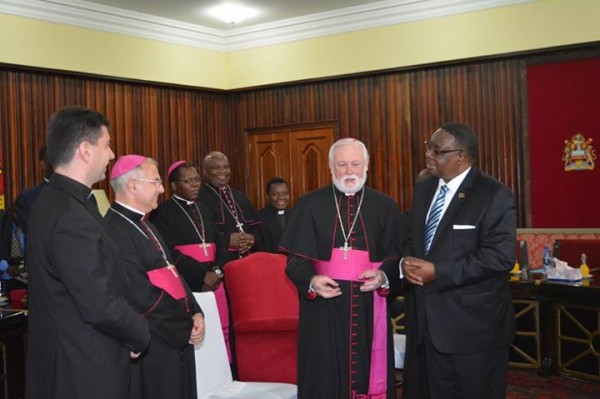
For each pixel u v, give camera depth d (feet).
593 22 18.22
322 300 9.27
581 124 18.65
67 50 19.39
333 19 21.94
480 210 8.84
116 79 20.72
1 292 14.42
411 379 9.95
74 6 19.22
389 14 21.01
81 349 6.98
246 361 11.53
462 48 20.03
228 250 15.65
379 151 21.79
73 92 19.76
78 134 7.26
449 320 8.80
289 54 23.22
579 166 18.70
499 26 19.47
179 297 9.14
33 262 7.11
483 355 8.80
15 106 18.28
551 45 18.76
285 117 23.62
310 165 23.29
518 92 19.51
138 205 9.21
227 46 24.41
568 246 17.81
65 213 6.94
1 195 17.75
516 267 16.83
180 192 14.39
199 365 10.22
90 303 6.79
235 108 24.62
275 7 21.11
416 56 20.79
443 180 9.41
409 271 8.89
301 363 9.33
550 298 15.51
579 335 15.15
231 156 24.62
